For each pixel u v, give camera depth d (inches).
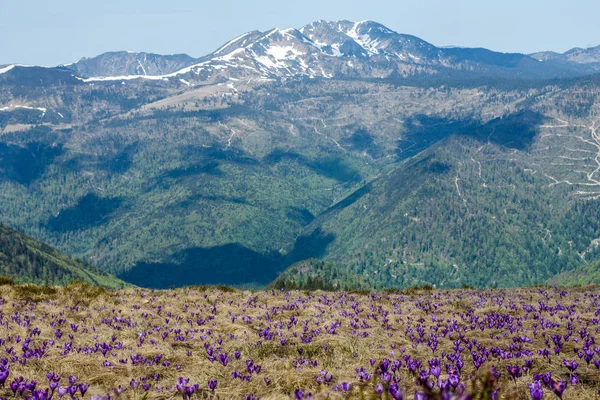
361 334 571.2
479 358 374.0
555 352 458.9
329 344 517.7
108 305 773.3
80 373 390.0
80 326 613.0
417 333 591.8
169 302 829.2
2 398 301.9
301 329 609.9
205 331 591.8
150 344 496.4
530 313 729.6
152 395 327.0
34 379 361.4
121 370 400.5
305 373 375.2
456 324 631.2
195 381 368.2
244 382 364.5
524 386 329.1
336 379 354.0
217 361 441.1
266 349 505.4
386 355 478.6
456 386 236.4
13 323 596.4
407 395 292.8
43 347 465.1
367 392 285.7
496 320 647.8
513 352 475.5
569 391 324.5
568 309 741.3
